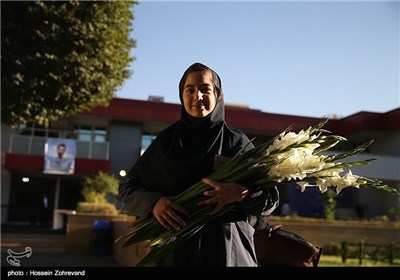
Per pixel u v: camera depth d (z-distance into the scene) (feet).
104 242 36.14
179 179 5.91
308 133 5.46
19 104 28.89
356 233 41.50
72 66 29.37
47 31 28.50
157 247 5.70
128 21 32.86
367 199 81.82
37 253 36.88
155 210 5.71
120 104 72.38
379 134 82.99
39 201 73.41
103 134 77.87
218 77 6.37
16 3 27.58
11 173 69.15
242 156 5.66
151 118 73.46
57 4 28.53
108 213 41.75
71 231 38.32
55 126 75.20
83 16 29.71
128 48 34.71
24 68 27.71
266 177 5.44
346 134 83.61
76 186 75.20
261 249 10.07
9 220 69.15
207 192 5.36
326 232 40.73
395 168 76.48
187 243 5.82
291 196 73.51
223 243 5.67
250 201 5.65
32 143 67.92
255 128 76.48
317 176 5.31
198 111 5.93
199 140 5.98
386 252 36.88
